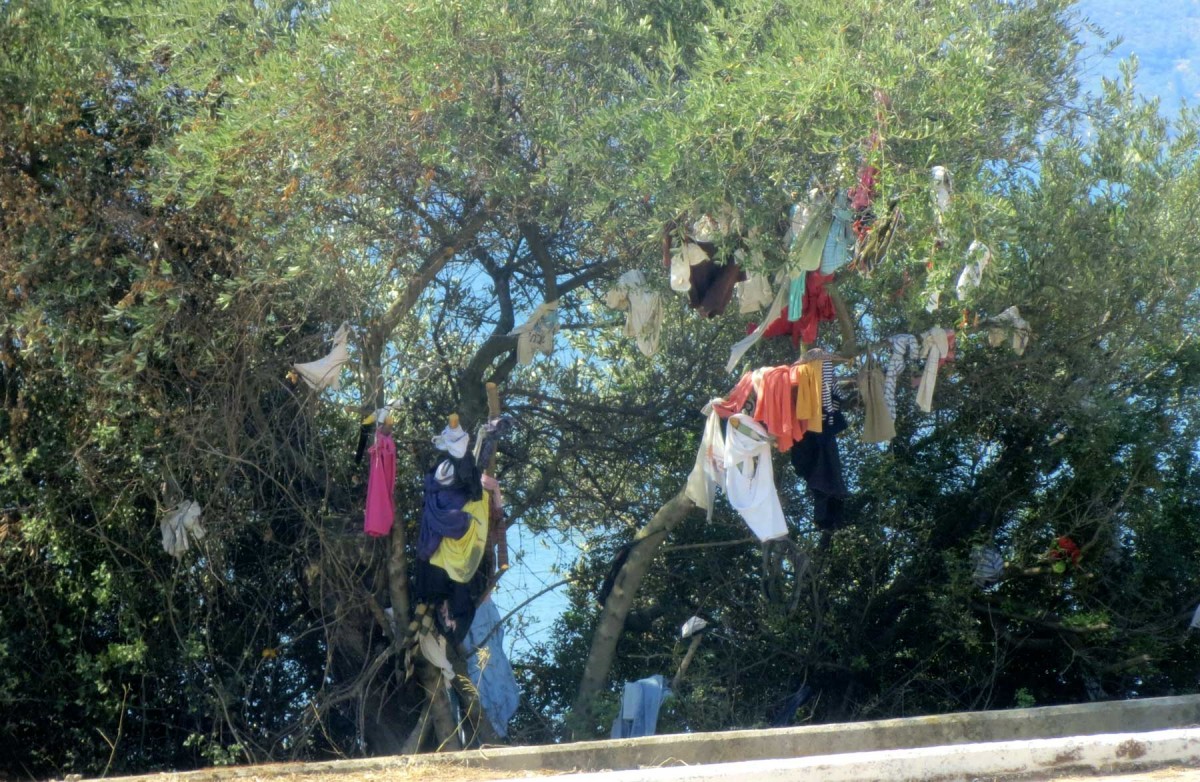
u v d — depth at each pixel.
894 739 16.83
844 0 20.66
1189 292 25.92
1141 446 27.62
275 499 25.50
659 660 29.06
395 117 21.81
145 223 22.33
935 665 30.08
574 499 30.08
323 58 21.06
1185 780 12.62
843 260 22.22
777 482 28.83
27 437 23.55
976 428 29.69
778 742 16.72
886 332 26.73
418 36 21.05
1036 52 25.23
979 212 19.52
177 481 24.03
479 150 22.44
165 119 23.56
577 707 25.78
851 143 19.98
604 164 21.81
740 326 28.53
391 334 26.00
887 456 29.25
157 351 21.58
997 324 25.08
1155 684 29.22
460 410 26.81
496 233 26.02
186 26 22.52
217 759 23.69
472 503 23.95
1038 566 28.94
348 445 25.78
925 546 29.64
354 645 25.70
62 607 24.25
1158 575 28.72
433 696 24.23
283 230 22.17
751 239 21.30
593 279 26.58
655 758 16.52
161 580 24.61
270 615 26.00
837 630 28.77
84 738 24.64
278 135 21.12
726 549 29.77
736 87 19.84
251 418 24.56
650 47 23.30
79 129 22.38
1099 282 25.19
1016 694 28.81
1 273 22.22
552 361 29.92
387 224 24.05
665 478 29.83
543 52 22.47
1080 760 13.26
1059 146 25.52
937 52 21.05
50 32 22.44
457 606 23.75
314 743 25.94
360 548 24.89
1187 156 26.08
